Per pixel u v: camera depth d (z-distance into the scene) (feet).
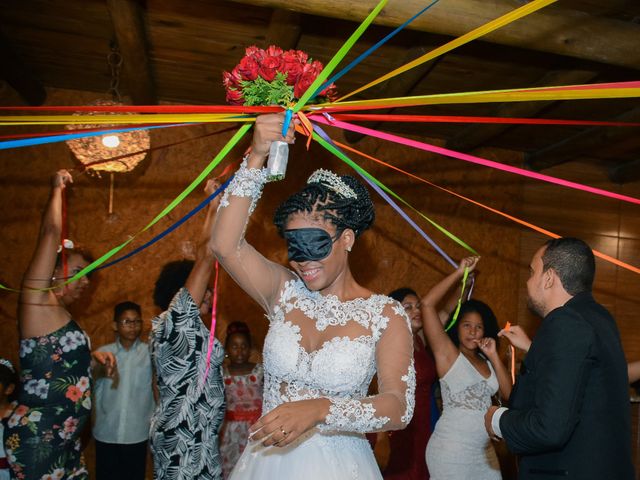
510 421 6.45
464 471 10.04
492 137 17.74
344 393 5.24
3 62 13.76
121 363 13.92
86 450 15.98
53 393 8.14
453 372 10.41
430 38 12.37
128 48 12.61
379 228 18.94
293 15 11.25
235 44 13.56
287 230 5.31
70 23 12.94
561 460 6.24
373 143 18.97
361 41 13.05
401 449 11.47
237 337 13.07
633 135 16.80
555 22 11.05
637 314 21.61
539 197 20.77
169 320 7.91
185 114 4.76
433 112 16.81
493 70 14.51
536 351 6.48
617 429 6.24
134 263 16.71
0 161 16.11
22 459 7.97
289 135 4.95
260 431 4.12
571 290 6.92
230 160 17.46
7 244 16.03
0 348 15.83
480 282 19.85
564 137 18.74
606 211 21.50
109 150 9.71
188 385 7.90
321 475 5.13
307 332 5.41
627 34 11.39
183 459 7.79
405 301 12.36
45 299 8.21
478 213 20.03
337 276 5.52
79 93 16.89
